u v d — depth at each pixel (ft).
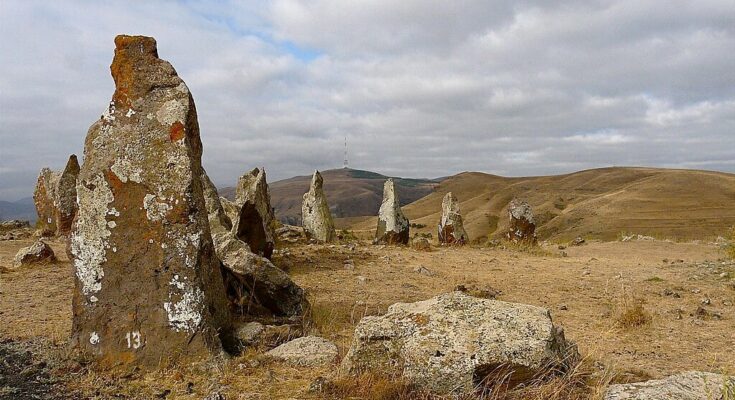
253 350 22.43
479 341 17.20
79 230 21.93
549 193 342.23
